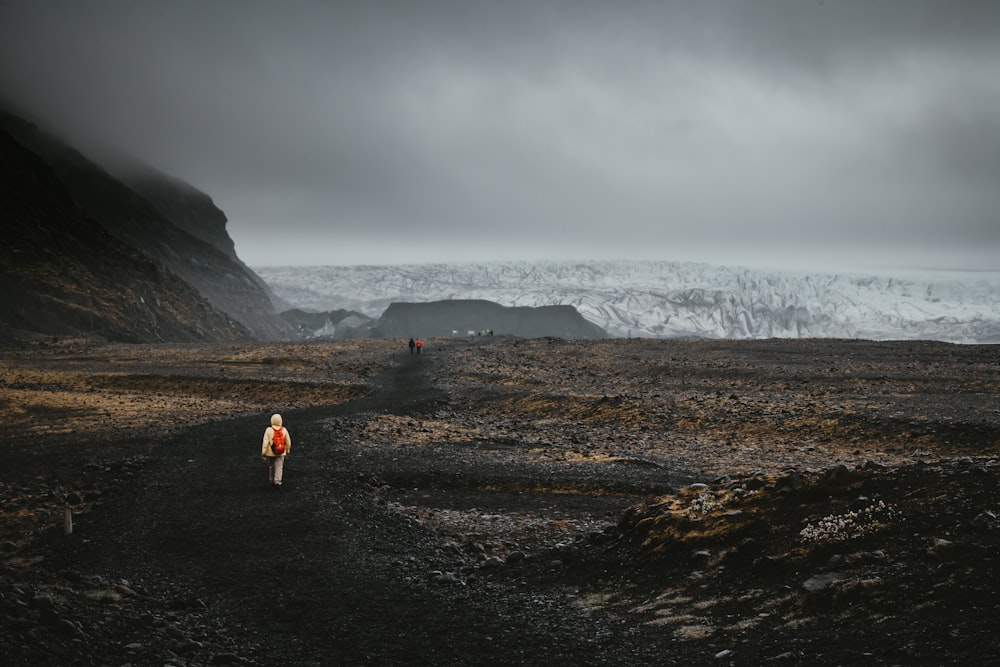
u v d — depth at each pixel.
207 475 25.89
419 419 42.41
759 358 67.06
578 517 21.95
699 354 73.62
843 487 13.18
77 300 153.25
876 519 11.75
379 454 30.66
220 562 15.80
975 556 9.99
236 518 19.66
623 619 11.33
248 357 86.88
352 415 42.56
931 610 9.12
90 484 24.98
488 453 31.39
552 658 10.12
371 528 18.84
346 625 11.82
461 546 18.06
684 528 13.88
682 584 12.11
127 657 10.19
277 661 10.39
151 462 28.66
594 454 31.45
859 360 62.81
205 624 12.01
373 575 14.75
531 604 12.64
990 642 8.06
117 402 51.47
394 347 97.88
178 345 113.38
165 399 55.28
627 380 57.78
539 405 46.34
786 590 10.77
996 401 38.78
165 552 16.70
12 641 9.91
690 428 38.25
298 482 24.67
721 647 9.70
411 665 10.13
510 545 18.53
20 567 16.00
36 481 25.66
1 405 47.19
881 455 30.22
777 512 13.12
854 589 10.11
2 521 20.70
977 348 72.81
